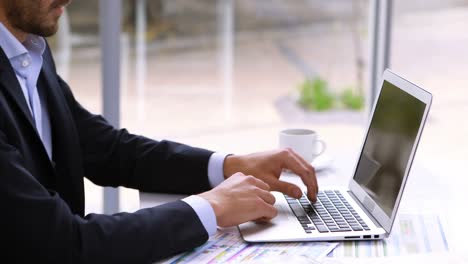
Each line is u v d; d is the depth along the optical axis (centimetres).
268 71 511
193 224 112
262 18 508
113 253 106
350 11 513
